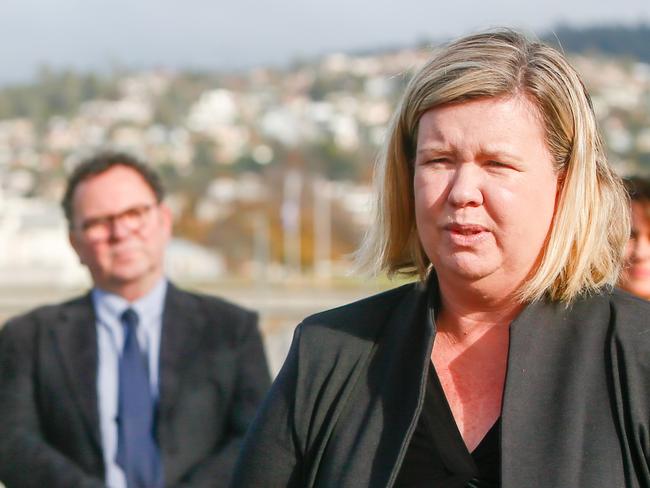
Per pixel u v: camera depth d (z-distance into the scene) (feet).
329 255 408.87
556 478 10.18
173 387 19.89
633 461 10.28
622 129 582.76
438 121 10.93
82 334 20.45
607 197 11.14
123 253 20.44
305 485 11.50
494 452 10.69
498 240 10.81
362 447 11.03
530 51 11.09
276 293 248.52
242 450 11.96
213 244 452.35
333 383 11.54
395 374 11.32
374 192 12.19
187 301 20.83
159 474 19.49
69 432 19.89
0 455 19.84
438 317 11.61
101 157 21.25
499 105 10.76
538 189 10.83
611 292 11.26
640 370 10.53
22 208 456.45
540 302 11.10
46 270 394.32
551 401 10.59
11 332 20.61
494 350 11.27
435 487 10.73
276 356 78.64
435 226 11.00
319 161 570.46
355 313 11.96
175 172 595.88
